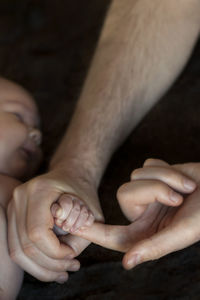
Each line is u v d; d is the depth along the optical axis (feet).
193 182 3.84
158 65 5.32
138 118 5.38
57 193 4.03
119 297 4.04
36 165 5.87
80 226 3.90
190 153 5.35
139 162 5.39
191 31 5.39
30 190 4.09
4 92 5.89
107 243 3.97
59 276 4.16
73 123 5.18
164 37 5.34
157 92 5.40
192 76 6.02
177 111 5.68
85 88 5.42
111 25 5.73
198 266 4.12
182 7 5.34
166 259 4.23
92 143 4.91
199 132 5.48
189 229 3.60
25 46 8.87
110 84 5.21
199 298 3.84
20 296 4.42
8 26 9.96
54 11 9.86
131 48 5.34
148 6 5.48
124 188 3.96
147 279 4.12
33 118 6.01
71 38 8.68
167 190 3.76
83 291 4.24
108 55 5.42
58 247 3.90
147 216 3.98
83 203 4.03
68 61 8.06
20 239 4.03
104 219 4.63
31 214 3.94
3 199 4.62
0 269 4.19
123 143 5.61
